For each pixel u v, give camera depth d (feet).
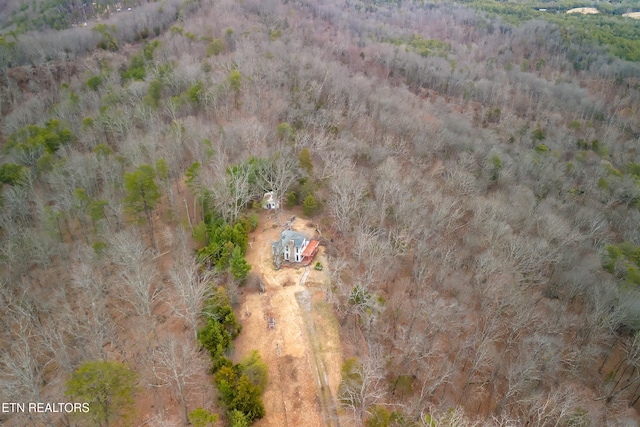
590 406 209.67
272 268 259.39
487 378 228.43
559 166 382.22
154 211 294.66
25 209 273.75
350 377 195.52
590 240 301.63
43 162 295.89
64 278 253.85
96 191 303.48
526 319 223.30
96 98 387.55
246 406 183.93
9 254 237.25
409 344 225.35
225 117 369.09
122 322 234.79
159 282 251.39
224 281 245.24
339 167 303.07
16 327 228.22
